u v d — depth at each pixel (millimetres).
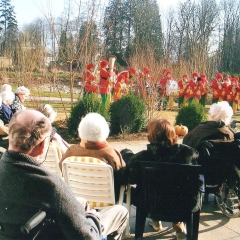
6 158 1854
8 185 1814
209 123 4191
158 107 12055
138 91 12500
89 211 2199
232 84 17688
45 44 16906
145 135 9477
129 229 3703
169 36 37812
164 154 3264
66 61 10289
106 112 9250
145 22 45781
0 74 16641
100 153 3326
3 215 1838
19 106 6883
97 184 3283
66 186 1886
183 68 19781
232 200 4230
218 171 4121
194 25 48781
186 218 3219
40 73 15250
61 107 14438
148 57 16047
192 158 3279
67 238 1873
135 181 3344
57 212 1819
